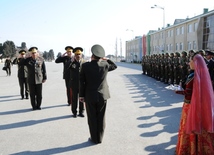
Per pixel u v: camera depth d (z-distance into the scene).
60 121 6.09
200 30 38.69
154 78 17.78
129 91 11.25
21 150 4.27
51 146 4.45
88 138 4.85
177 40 48.31
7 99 9.26
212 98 3.36
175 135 5.00
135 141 4.67
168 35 52.78
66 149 4.30
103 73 4.56
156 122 5.96
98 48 4.63
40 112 7.08
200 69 3.43
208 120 3.30
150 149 4.27
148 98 9.33
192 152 3.53
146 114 6.76
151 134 5.07
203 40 38.50
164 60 14.79
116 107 7.69
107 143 4.58
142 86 13.12
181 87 3.95
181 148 3.67
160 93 10.59
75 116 6.48
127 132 5.21
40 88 7.37
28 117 6.50
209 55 8.41
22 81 9.19
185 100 3.74
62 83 14.78
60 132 5.23
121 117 6.44
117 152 4.15
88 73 4.49
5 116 6.62
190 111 3.42
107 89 4.69
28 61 7.19
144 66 21.45
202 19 38.38
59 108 7.61
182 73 12.11
